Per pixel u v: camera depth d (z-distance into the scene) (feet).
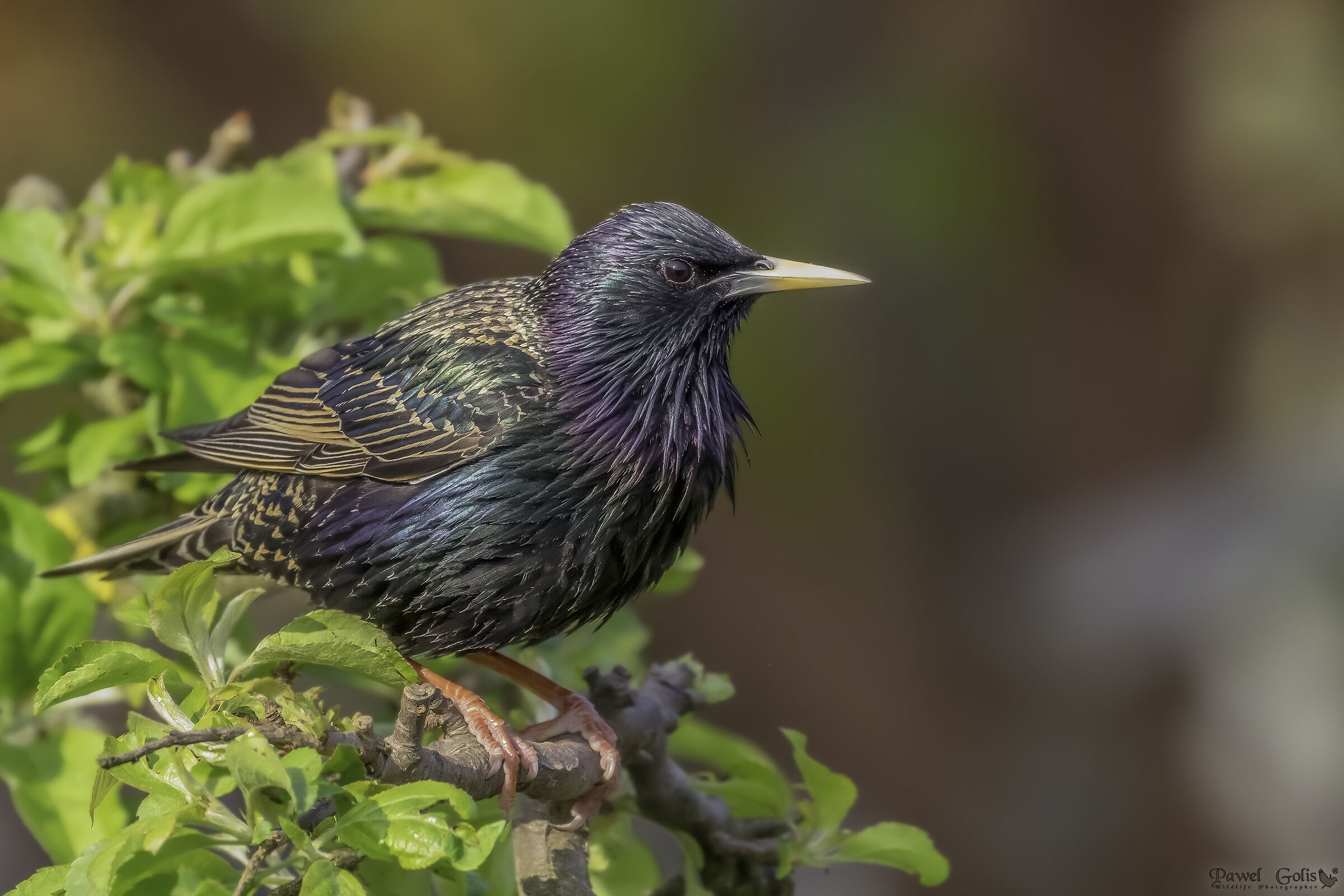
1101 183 49.88
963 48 48.62
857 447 48.29
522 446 19.45
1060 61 48.85
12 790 17.52
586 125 45.44
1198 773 46.93
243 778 11.44
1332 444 51.11
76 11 42.22
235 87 43.91
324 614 12.78
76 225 21.57
